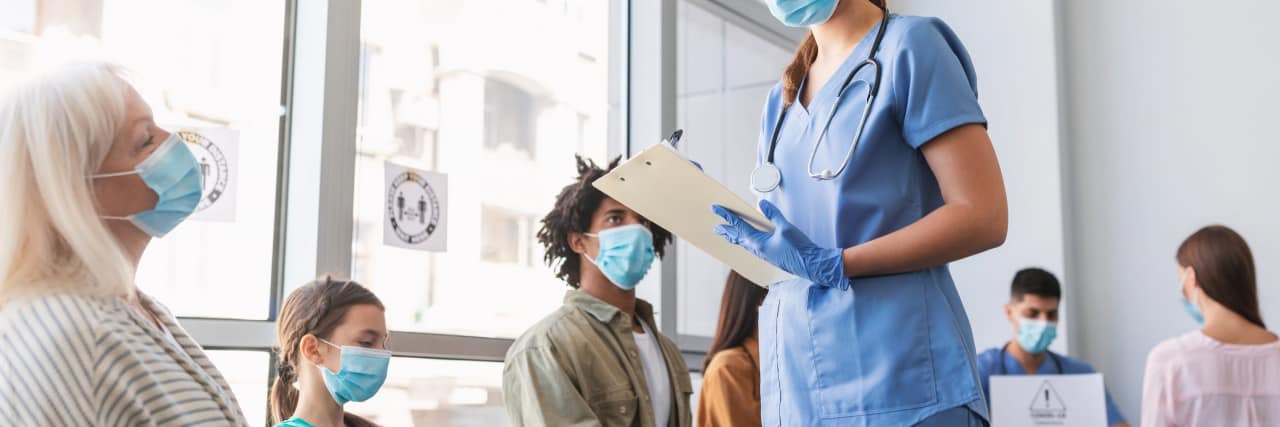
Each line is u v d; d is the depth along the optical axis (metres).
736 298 2.77
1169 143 4.37
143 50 2.25
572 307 2.54
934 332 1.33
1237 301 3.01
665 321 3.58
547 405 2.34
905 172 1.36
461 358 2.81
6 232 1.11
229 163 2.39
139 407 1.10
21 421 1.06
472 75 3.02
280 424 1.97
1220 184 4.25
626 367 2.50
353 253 2.59
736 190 4.04
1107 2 4.55
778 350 1.46
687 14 3.88
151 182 1.22
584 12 3.52
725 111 4.02
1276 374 2.96
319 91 2.50
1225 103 4.27
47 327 1.08
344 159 2.52
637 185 1.42
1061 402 3.55
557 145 3.33
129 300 1.19
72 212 1.11
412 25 2.83
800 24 1.44
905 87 1.34
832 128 1.39
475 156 2.99
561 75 3.38
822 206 1.39
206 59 2.37
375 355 2.05
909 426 1.31
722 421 2.62
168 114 2.28
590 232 2.59
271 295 2.46
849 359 1.36
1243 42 4.25
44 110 1.13
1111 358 4.40
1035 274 3.86
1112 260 4.44
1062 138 4.45
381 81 2.72
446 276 2.86
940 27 1.41
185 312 2.29
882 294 1.35
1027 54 4.48
